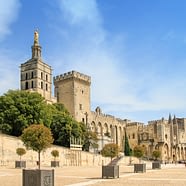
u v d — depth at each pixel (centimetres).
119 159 10638
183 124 18750
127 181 3170
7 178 3488
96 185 2770
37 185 2083
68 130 9756
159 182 3036
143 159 13388
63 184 2886
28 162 7369
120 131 16812
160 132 16700
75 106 12950
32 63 12488
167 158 16838
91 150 11494
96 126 14350
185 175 4131
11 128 8256
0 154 6738
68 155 8719
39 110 8756
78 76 13300
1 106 8600
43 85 12519
